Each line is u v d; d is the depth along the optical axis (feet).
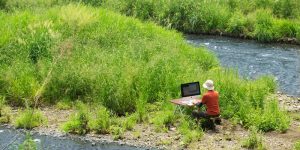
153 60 53.83
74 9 62.49
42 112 47.70
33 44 57.52
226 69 59.52
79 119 43.27
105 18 69.46
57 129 43.57
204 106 45.57
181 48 64.54
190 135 41.16
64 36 60.85
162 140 40.98
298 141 40.50
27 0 90.12
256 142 40.04
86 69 51.98
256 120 44.16
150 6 96.22
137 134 42.01
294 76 64.39
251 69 67.31
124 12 96.84
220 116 45.91
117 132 42.37
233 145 40.32
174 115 45.03
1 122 45.01
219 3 97.91
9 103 49.90
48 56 56.13
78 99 50.39
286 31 85.30
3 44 58.34
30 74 52.54
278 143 40.81
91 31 64.34
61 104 49.08
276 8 96.07
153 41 62.95
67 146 40.14
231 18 89.71
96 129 43.01
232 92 48.39
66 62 53.26
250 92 48.70
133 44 60.34
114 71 51.37
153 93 49.85
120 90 48.21
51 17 67.41
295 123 45.91
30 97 49.52
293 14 94.73
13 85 50.80
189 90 45.34
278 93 56.49
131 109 48.06
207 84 43.47
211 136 42.04
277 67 68.54
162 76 51.06
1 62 55.47
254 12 92.38
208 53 65.62
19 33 60.80
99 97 49.08
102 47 60.59
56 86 50.88
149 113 46.96
